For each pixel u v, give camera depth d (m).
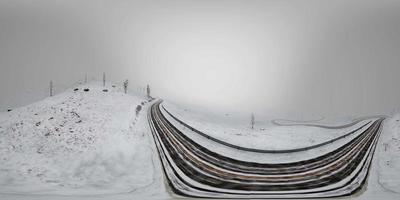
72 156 37.69
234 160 37.78
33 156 37.09
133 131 46.81
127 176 31.95
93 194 26.33
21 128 44.44
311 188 28.48
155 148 40.41
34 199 24.11
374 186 29.72
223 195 26.16
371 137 57.56
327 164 37.44
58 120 47.41
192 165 34.62
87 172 33.59
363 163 38.25
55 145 40.19
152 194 26.28
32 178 31.42
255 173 32.94
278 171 34.00
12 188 27.81
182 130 52.16
